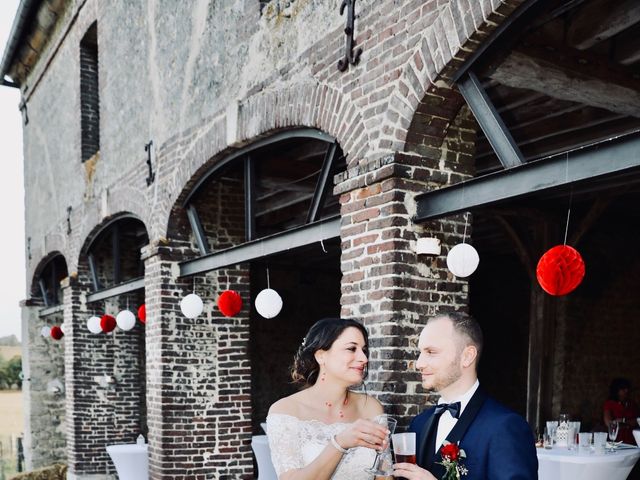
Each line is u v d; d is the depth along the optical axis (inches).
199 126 247.3
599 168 108.7
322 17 177.9
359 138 160.7
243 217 281.0
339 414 98.3
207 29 243.9
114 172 338.3
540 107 195.2
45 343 520.4
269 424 95.0
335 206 319.0
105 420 400.2
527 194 123.0
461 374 81.3
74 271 406.3
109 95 348.8
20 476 444.8
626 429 256.5
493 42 130.9
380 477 92.2
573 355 328.2
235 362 276.2
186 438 265.6
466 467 75.7
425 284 148.9
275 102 198.1
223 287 277.0
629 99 160.1
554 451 186.4
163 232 273.6
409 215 147.9
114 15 342.3
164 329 265.6
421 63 142.7
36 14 450.9
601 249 337.7
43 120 489.7
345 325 97.6
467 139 154.6
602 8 142.8
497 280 406.9
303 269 418.6
